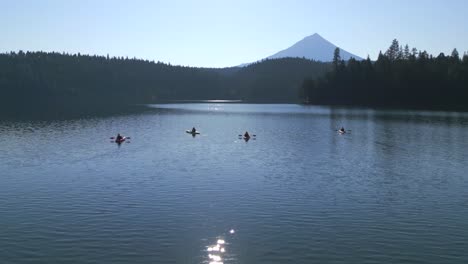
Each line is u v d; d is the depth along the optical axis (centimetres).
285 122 11144
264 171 4519
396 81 19050
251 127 9681
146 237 2614
